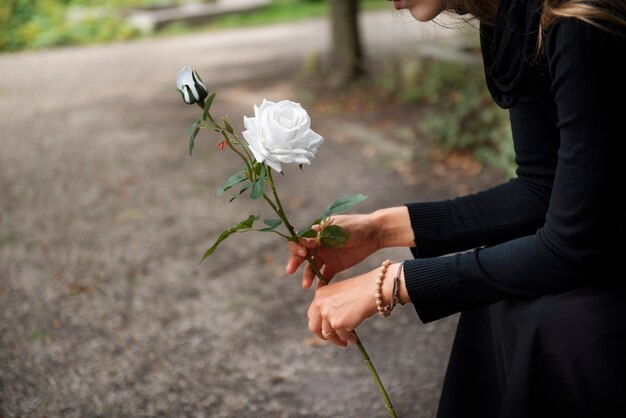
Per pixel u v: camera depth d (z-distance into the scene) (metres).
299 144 1.20
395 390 2.62
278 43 12.66
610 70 1.03
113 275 3.83
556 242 1.12
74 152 6.51
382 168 5.39
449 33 8.41
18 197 5.31
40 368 2.92
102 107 8.38
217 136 6.72
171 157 6.16
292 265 1.47
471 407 1.50
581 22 1.02
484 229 1.44
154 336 3.16
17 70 11.51
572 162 1.07
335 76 8.35
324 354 2.92
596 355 1.14
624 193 1.09
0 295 3.64
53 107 8.53
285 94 8.22
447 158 5.43
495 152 5.26
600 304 1.14
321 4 17.97
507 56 1.21
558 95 1.07
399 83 7.88
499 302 1.33
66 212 4.93
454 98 6.89
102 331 3.22
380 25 13.51
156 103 8.40
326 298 1.31
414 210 1.48
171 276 3.78
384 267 1.26
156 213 4.80
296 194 5.00
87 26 14.80
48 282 3.78
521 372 1.21
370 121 6.71
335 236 1.39
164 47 13.22
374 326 3.11
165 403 2.64
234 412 2.56
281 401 2.61
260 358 2.93
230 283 3.65
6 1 14.53
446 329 3.05
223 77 9.59
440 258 1.23
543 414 1.21
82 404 2.65
